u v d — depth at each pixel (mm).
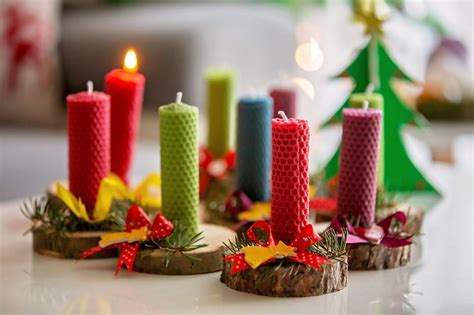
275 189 923
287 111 1195
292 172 915
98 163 1046
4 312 875
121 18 2520
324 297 904
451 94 1497
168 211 994
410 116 1242
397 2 1583
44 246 1021
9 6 2494
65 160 2029
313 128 1917
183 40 2256
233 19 2342
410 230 1059
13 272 971
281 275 896
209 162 1227
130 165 1126
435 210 1214
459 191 1318
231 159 1244
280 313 865
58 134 2445
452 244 1077
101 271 974
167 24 2318
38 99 2531
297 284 899
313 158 1626
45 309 882
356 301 899
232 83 1266
